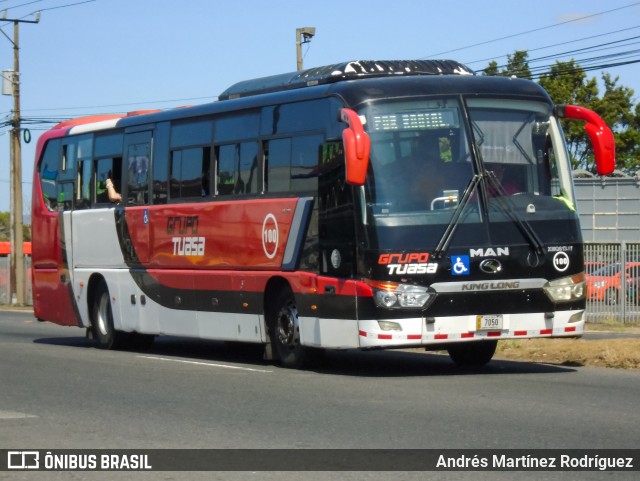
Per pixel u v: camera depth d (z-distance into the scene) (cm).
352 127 1436
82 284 2270
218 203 1841
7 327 3159
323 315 1573
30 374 1658
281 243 1681
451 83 1544
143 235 2055
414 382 1481
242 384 1491
